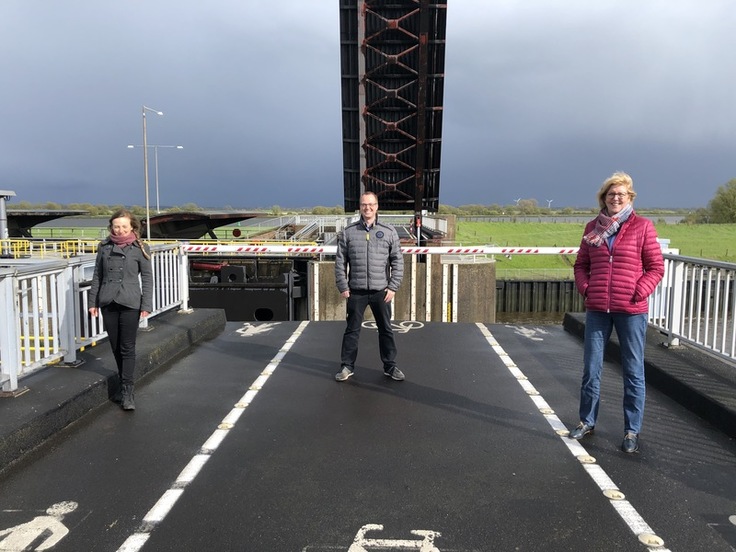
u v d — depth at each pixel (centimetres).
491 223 7044
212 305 1866
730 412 482
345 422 521
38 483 398
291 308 1891
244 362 732
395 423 518
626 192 452
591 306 464
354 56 1378
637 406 454
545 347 815
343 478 408
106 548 319
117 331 546
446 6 1278
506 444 470
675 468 425
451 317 1686
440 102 1437
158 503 370
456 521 349
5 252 2070
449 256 1862
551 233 6288
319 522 348
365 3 1293
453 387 629
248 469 422
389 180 1606
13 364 506
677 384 567
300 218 3441
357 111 1466
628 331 452
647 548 321
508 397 594
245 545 323
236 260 2050
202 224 3228
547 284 3584
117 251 538
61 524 344
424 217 3525
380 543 325
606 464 432
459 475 413
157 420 523
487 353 781
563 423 519
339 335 892
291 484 398
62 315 597
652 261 446
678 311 688
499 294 3578
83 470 419
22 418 456
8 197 2244
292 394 602
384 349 654
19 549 318
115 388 589
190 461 436
